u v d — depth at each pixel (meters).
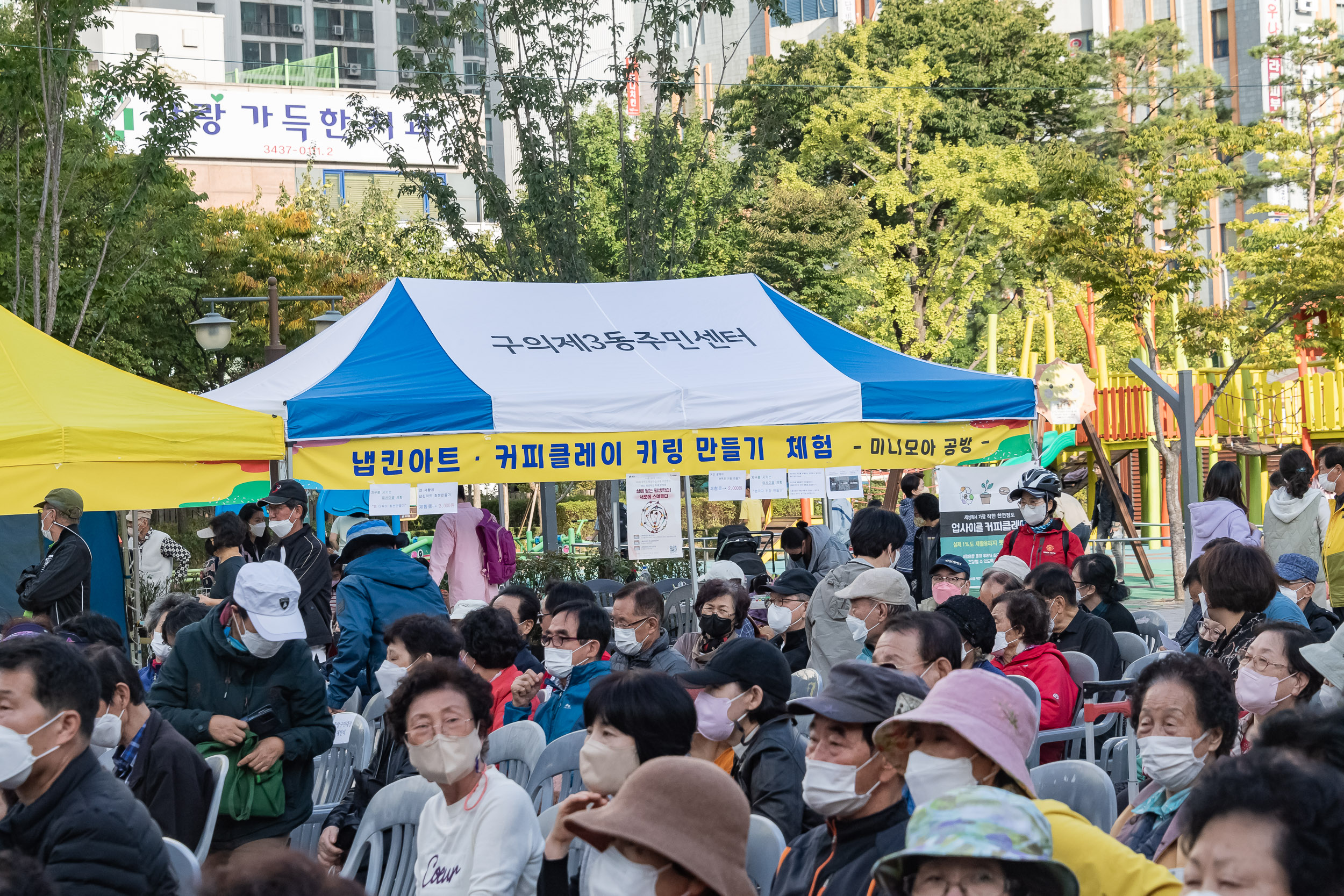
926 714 2.81
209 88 62.78
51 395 8.05
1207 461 27.53
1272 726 2.76
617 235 20.34
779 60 39.38
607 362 10.29
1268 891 1.78
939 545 11.31
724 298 11.87
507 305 11.20
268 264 30.67
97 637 6.05
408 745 3.84
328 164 65.31
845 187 35.19
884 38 41.94
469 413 9.20
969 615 5.38
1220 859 1.82
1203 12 53.25
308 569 8.49
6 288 19.92
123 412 8.12
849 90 36.84
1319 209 33.16
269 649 4.94
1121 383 28.12
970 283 34.78
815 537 11.30
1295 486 9.46
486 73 19.55
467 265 19.88
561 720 5.79
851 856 3.18
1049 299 33.12
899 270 33.38
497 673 6.12
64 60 17.66
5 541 10.22
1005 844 1.89
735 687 4.27
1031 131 42.84
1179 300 22.44
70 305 20.42
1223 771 1.89
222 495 8.42
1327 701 4.14
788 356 10.69
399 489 9.05
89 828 3.21
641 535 10.26
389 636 5.54
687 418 9.67
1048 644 6.16
